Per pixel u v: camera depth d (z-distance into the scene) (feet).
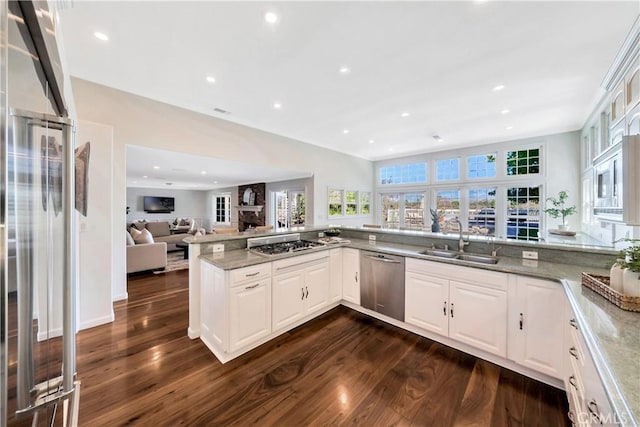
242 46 8.12
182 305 10.78
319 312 9.83
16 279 2.47
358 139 20.13
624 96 7.95
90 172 9.00
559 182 18.17
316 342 7.91
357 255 10.03
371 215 28.60
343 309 10.45
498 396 5.64
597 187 8.52
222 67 9.37
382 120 15.44
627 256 4.45
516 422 4.96
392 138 19.85
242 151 15.98
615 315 3.85
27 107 2.74
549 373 5.84
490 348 6.75
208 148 14.26
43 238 3.03
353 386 5.98
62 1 5.15
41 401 2.94
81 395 5.64
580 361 4.07
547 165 18.58
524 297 6.21
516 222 20.26
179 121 13.08
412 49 8.29
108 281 9.27
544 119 15.42
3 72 1.92
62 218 3.20
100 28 7.22
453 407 5.35
